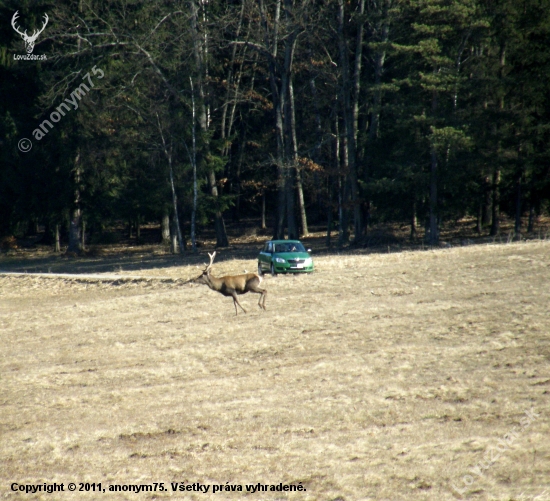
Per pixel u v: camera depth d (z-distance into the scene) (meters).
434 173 37.50
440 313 17.39
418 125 36.53
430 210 38.31
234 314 19.67
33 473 10.45
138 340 17.95
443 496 8.60
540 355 13.29
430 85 35.00
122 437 11.38
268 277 25.52
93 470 10.33
